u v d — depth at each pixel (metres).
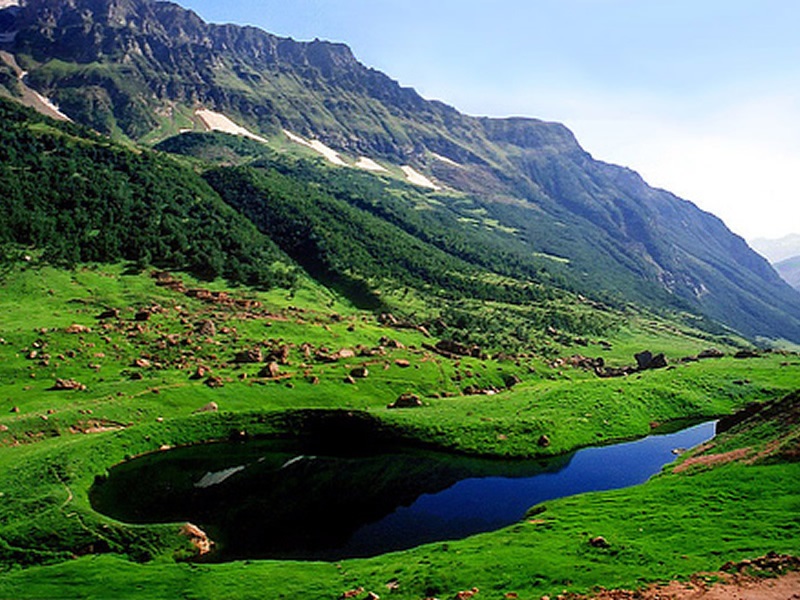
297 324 194.12
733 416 109.31
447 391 155.38
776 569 40.69
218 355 155.00
